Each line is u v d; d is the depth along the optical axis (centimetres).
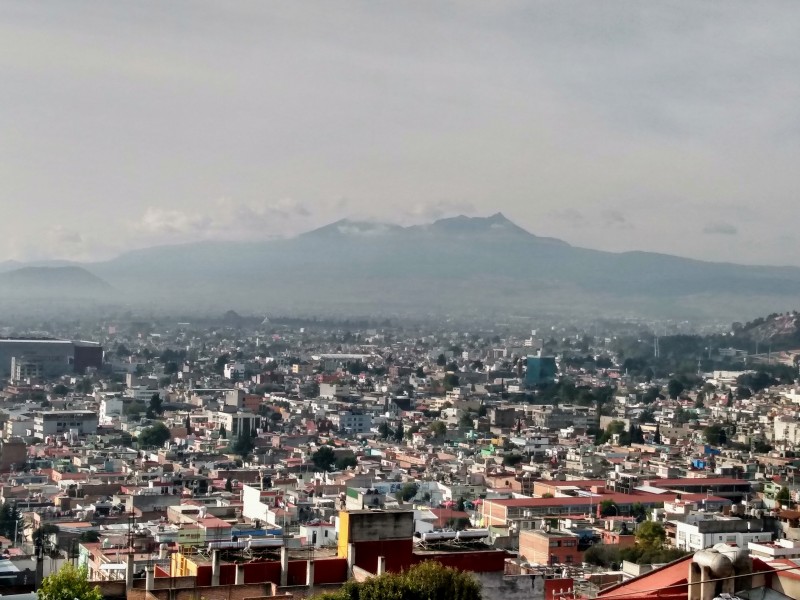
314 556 14012
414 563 13462
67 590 13425
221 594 12575
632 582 10950
